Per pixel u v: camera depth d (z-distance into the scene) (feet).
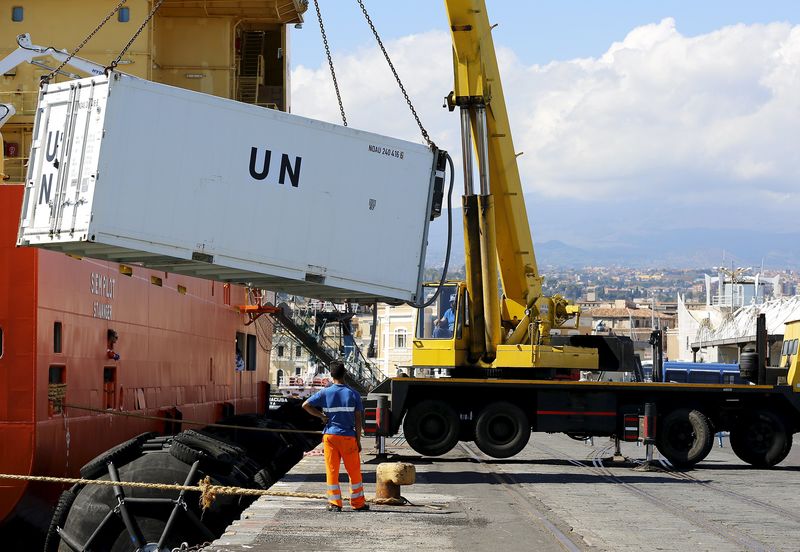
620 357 72.23
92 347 58.70
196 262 49.47
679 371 157.07
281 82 103.86
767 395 67.92
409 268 55.88
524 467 63.98
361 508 42.32
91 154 46.34
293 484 51.11
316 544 34.45
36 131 48.60
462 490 50.60
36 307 50.16
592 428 65.67
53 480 42.70
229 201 49.90
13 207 50.52
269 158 51.24
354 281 53.98
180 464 46.96
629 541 36.17
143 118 47.32
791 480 59.47
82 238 45.80
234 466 48.47
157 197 47.67
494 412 64.95
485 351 66.49
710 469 66.44
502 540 35.83
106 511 45.60
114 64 46.65
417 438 65.00
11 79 80.43
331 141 53.42
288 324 136.87
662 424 65.87
